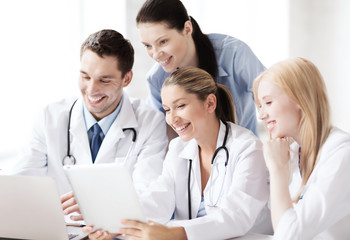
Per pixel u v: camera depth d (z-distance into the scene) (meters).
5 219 1.09
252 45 3.91
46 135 1.64
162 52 1.66
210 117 1.39
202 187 1.43
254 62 1.93
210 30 3.56
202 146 1.41
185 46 1.71
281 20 4.08
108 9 2.69
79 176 1.05
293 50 4.27
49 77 2.46
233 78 1.92
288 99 1.18
